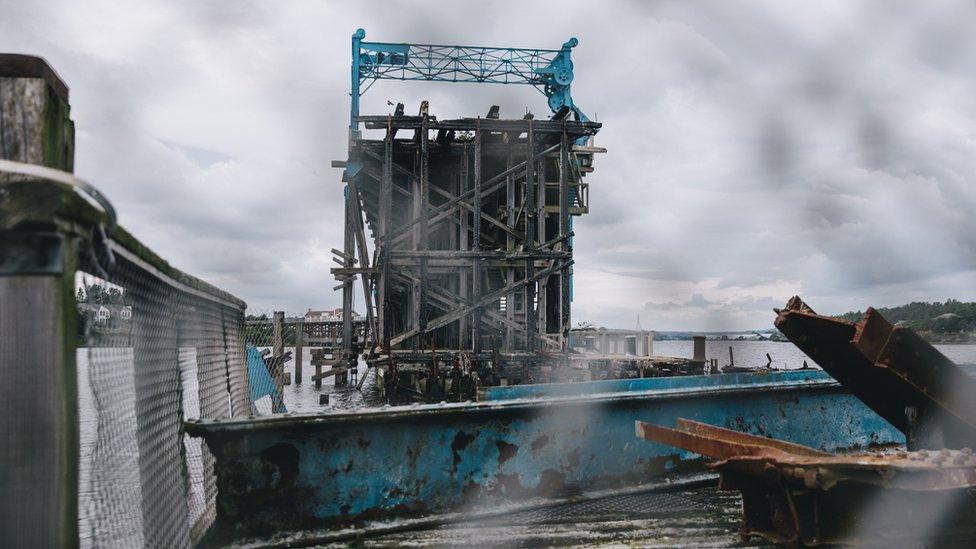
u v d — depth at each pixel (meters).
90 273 2.66
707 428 5.17
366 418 4.98
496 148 19.02
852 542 3.93
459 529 5.18
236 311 6.60
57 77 2.80
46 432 2.30
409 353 16.94
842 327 4.68
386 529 5.00
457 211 19.59
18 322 2.30
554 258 18.09
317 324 46.97
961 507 3.98
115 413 3.28
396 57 20.64
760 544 4.88
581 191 21.00
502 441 5.70
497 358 16.67
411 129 18.09
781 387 7.54
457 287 20.41
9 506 2.29
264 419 4.58
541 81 21.44
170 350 3.85
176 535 3.90
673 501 6.08
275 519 4.68
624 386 6.55
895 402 5.11
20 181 2.32
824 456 4.32
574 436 6.12
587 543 4.93
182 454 4.24
